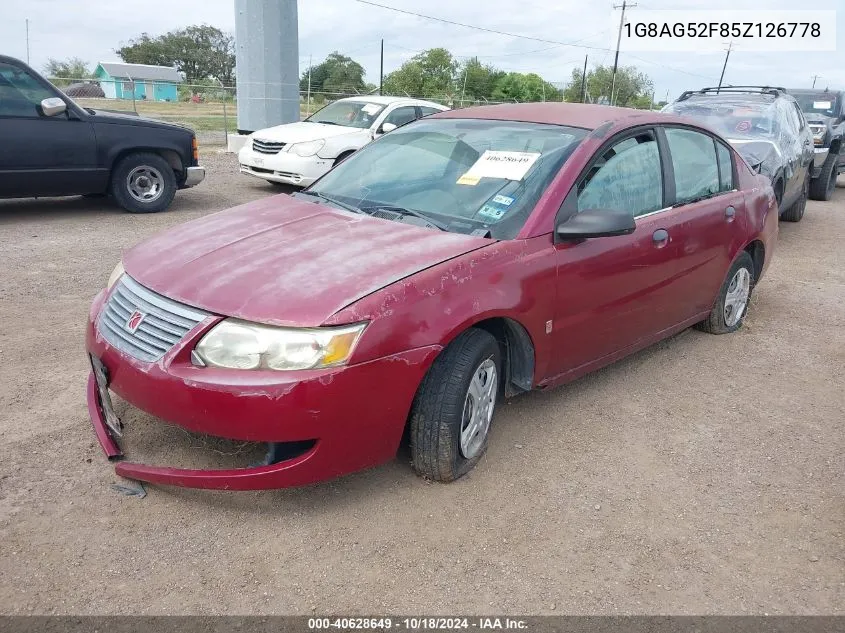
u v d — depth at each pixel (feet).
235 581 8.73
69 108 27.78
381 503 10.36
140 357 9.68
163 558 9.05
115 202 31.58
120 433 10.92
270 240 11.11
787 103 33.78
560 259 11.66
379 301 9.40
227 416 9.05
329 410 9.12
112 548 9.17
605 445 12.44
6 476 10.48
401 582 8.86
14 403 12.68
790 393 15.05
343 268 10.00
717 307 17.51
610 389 14.74
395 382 9.55
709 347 17.43
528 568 9.23
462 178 12.79
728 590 9.04
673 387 15.01
